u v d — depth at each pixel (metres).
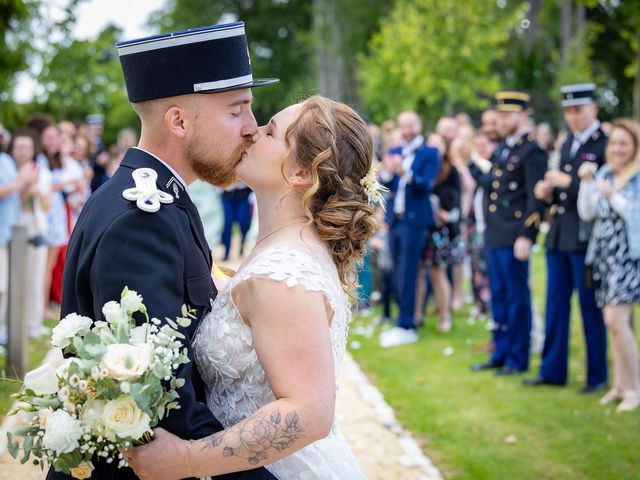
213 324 1.99
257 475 1.93
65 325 1.80
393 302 9.44
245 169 2.08
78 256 2.00
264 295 1.85
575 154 5.41
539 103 25.42
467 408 5.23
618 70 31.41
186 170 2.10
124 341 1.75
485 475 4.11
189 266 1.99
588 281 5.25
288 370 1.81
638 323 7.42
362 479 2.15
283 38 37.31
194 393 1.90
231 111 2.05
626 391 5.08
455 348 7.02
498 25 16.98
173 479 1.81
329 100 2.15
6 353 5.72
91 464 1.82
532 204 5.81
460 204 7.67
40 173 6.79
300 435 1.78
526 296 6.07
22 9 8.34
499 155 6.16
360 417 5.04
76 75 10.28
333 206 2.03
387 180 7.44
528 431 4.75
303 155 2.03
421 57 16.80
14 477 3.59
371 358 6.71
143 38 2.01
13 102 9.49
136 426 1.71
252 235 12.61
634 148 4.87
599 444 4.48
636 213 4.83
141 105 2.06
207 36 1.99
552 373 5.69
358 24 33.44
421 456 4.36
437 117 19.08
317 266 1.93
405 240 7.19
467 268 11.04
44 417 1.78
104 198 1.97
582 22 28.61
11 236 5.48
